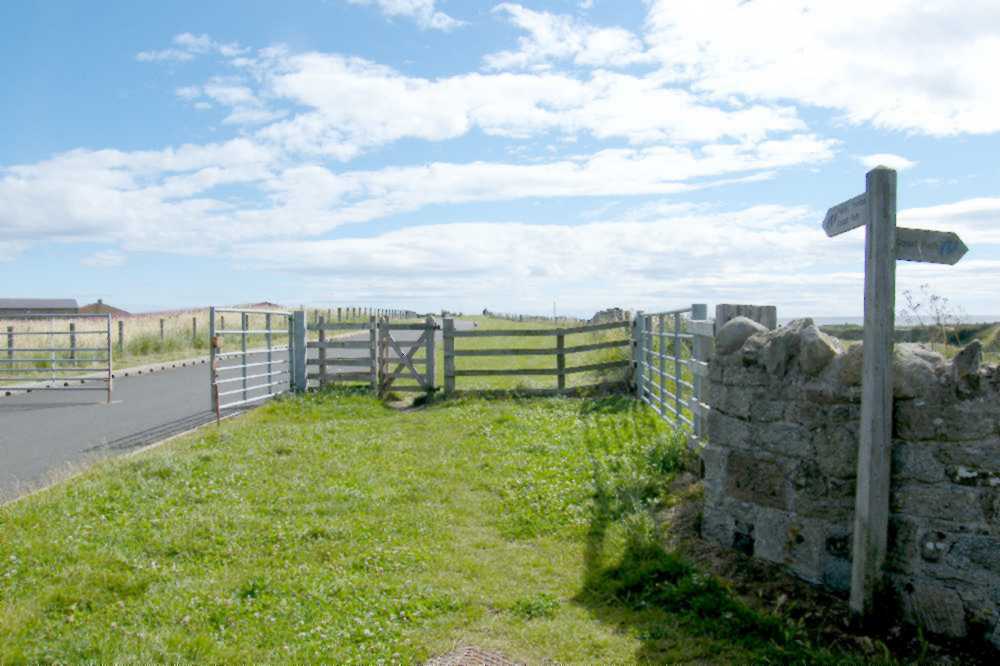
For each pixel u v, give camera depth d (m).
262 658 4.57
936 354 4.87
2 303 70.25
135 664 4.37
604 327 16.69
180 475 9.02
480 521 7.64
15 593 5.42
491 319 67.31
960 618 4.52
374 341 17.47
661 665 4.50
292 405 15.64
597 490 8.16
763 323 6.69
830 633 4.75
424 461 10.32
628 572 5.88
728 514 6.19
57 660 4.45
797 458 5.49
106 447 11.35
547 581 6.00
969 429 4.54
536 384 18.70
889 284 4.70
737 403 6.08
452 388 17.16
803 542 5.43
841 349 5.39
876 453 4.75
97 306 73.88
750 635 4.78
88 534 6.70
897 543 4.82
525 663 4.58
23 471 9.77
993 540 4.43
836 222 5.38
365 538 6.97
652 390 14.20
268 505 7.95
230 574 5.96
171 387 20.39
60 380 20.11
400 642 4.82
